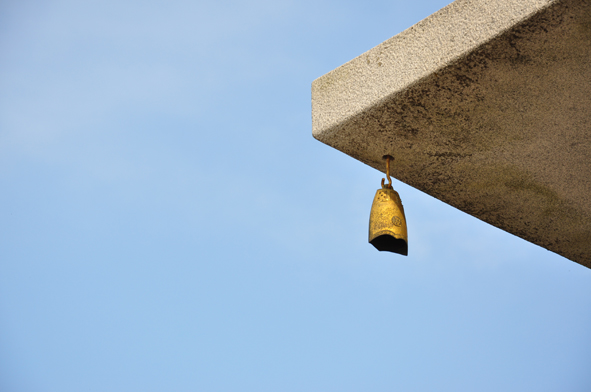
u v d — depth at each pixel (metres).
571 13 2.75
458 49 3.02
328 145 3.58
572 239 3.97
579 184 3.59
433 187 3.75
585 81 3.02
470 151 3.47
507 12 2.89
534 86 3.08
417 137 3.42
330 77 3.52
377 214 3.49
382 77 3.28
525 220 3.89
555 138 3.35
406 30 3.24
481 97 3.16
